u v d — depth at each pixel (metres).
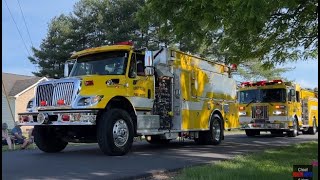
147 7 11.04
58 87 11.06
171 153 11.84
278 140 17.91
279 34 12.78
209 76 15.02
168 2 10.54
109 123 10.67
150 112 12.31
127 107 11.67
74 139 11.98
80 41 42.62
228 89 16.36
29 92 37.53
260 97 21.38
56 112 10.91
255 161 9.05
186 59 13.87
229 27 10.41
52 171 8.36
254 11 7.82
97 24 40.62
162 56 12.97
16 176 7.78
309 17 11.20
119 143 10.97
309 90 24.78
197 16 10.09
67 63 12.74
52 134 12.17
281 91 20.95
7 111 35.91
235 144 15.36
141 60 12.12
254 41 13.07
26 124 11.53
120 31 38.09
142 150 12.76
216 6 9.27
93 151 12.55
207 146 14.45
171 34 11.34
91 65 12.13
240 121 21.69
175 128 13.09
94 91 10.73
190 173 7.41
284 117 20.78
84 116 10.50
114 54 11.92
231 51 13.53
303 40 13.31
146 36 36.56
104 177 7.60
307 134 24.95
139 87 11.85
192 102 13.86
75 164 9.39
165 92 12.91
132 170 8.45
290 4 8.05
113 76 11.26
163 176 7.88
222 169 7.80
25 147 14.11
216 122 15.23
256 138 19.67
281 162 8.85
